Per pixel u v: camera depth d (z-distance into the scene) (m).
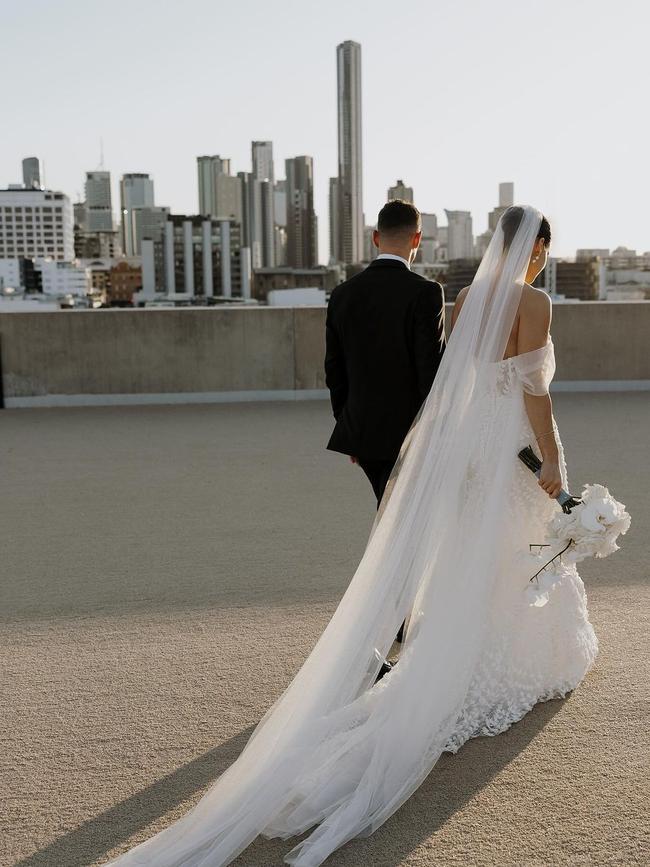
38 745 2.95
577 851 2.37
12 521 5.65
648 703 3.13
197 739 2.98
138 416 9.48
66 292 175.75
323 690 2.86
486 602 2.94
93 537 5.27
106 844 2.46
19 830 2.52
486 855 2.37
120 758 2.87
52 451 7.77
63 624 3.94
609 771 2.73
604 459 6.99
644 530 5.12
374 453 3.46
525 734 2.96
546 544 3.04
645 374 10.68
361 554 4.84
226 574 4.56
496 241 3.05
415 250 3.50
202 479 6.68
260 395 10.42
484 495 3.00
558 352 10.57
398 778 2.64
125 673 3.45
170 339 10.27
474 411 3.02
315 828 2.56
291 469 6.94
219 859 2.38
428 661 2.81
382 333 3.38
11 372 10.17
